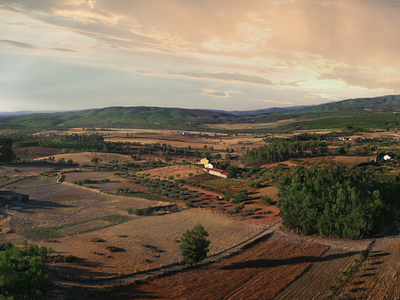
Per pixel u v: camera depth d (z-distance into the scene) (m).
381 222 77.75
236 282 54.38
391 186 94.75
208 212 108.12
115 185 152.25
